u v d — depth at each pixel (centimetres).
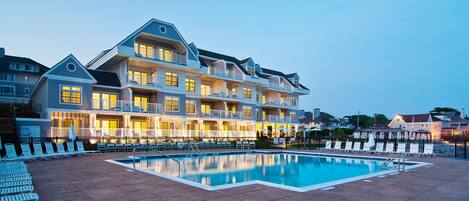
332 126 10544
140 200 760
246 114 4381
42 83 2873
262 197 789
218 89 4097
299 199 775
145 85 3138
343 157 2303
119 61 3197
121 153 2280
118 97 3184
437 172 1302
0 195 616
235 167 1773
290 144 3869
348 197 807
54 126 2708
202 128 3838
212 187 909
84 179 1057
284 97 5300
